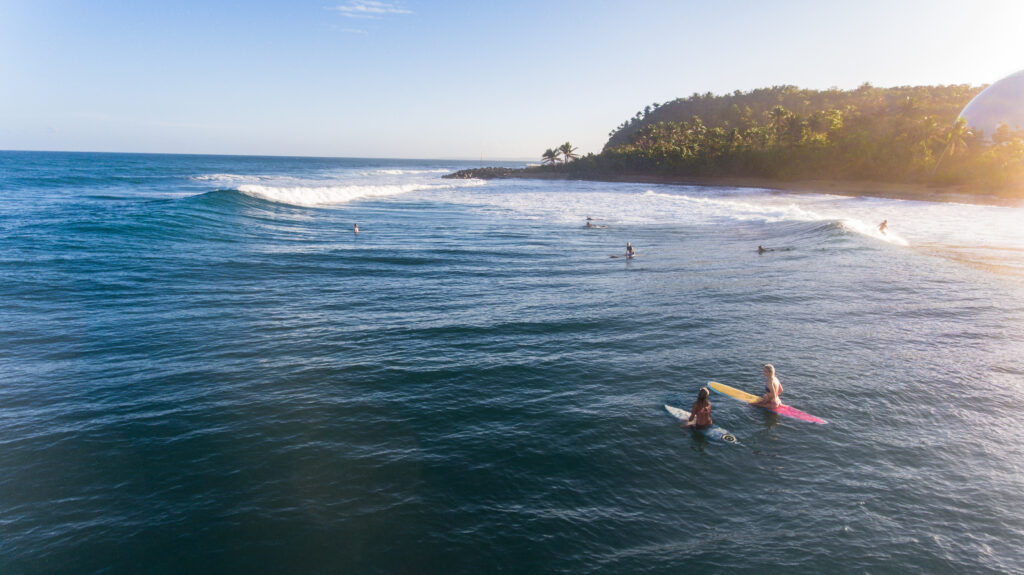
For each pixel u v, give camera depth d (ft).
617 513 22.18
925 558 19.40
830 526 21.22
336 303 54.80
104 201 146.10
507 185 348.38
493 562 19.40
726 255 86.63
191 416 30.01
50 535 20.44
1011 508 22.35
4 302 50.57
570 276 69.87
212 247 82.64
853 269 72.64
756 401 32.37
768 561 19.31
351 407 31.48
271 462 25.59
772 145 342.44
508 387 34.55
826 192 274.98
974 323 48.47
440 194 241.35
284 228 108.47
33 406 30.81
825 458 26.30
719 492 23.61
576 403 32.30
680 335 45.09
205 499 22.75
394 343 42.73
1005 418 30.45
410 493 23.35
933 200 225.76
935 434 28.66
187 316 48.73
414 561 19.43
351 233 107.34
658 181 375.04
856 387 34.45
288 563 19.26
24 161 507.30
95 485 23.57
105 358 38.29
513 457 26.27
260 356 39.42
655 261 81.35
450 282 65.67
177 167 456.45
